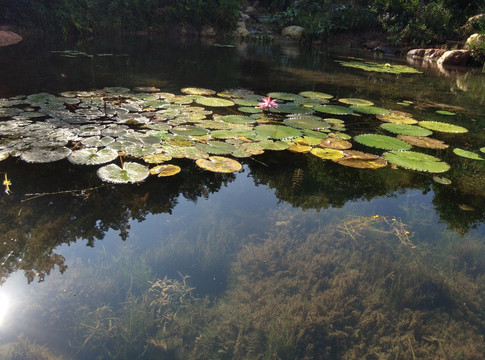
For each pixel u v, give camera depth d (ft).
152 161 10.20
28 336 5.40
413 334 5.91
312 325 6.01
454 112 18.25
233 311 6.21
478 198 9.77
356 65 32.17
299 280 6.93
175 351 5.47
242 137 12.20
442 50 41.01
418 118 16.63
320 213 8.83
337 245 7.82
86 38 38.60
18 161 9.97
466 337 5.89
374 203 9.30
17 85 17.04
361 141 12.51
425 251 7.66
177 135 11.92
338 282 6.87
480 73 33.06
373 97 20.39
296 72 27.02
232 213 8.70
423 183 10.43
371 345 5.72
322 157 11.39
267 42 47.98
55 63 23.57
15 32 35.37
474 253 7.63
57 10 38.50
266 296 6.55
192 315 6.07
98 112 13.50
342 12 52.08
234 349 5.57
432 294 6.70
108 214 8.09
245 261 7.32
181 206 8.71
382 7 51.67
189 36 47.52
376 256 7.48
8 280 6.23
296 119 14.49
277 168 10.93
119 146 10.71
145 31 46.26
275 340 5.70
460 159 12.22
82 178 9.36
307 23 52.11
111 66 24.09
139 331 5.70
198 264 7.14
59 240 7.19
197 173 10.27
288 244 7.84
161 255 7.23
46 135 11.05
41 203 8.19
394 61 38.22
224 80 22.07
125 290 6.36
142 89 17.93
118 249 7.20
